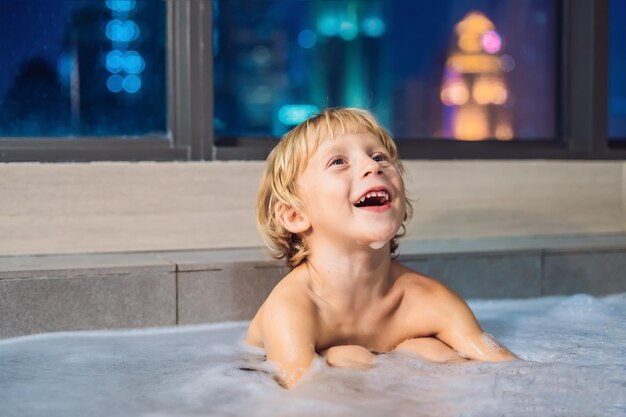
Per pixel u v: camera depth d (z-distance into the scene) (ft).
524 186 9.45
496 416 4.18
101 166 8.00
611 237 9.34
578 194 9.68
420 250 7.97
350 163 5.54
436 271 7.75
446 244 8.53
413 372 4.98
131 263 7.07
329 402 4.44
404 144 9.30
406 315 5.79
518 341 6.12
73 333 6.75
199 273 7.08
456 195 9.16
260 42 14.46
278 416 4.29
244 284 7.20
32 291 6.66
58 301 6.73
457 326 5.71
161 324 6.98
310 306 5.53
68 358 5.85
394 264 6.07
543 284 8.13
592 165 9.73
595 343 5.97
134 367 5.56
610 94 11.16
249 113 14.48
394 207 5.41
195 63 8.45
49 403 4.69
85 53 9.04
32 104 8.85
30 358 5.86
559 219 9.61
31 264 7.06
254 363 5.57
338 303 5.63
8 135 8.77
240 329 6.93
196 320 7.09
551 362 5.32
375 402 4.42
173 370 5.45
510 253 7.99
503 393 4.54
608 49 9.87
